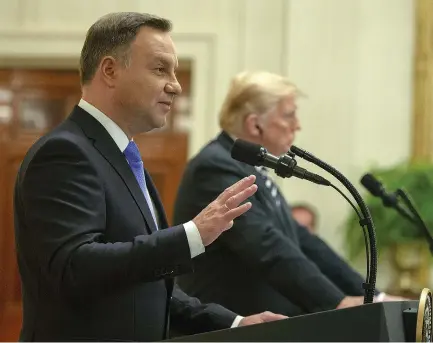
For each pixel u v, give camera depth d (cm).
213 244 864
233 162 884
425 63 1616
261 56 1653
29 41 1666
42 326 587
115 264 549
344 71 1620
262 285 865
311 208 1561
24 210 591
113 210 605
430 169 1432
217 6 1672
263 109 926
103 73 640
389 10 1634
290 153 648
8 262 1698
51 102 1758
